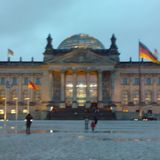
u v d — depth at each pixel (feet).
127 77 522.06
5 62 527.81
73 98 495.00
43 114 471.62
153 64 519.19
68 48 572.92
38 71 521.65
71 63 498.69
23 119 477.36
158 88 519.60
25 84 523.70
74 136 141.18
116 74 517.55
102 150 88.89
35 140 119.55
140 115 433.89
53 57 515.91
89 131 177.17
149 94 521.65
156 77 520.83
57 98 517.14
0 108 521.24
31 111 493.36
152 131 176.76
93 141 115.96
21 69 524.93
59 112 457.68
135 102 518.37
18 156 76.48
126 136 140.87
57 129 196.65
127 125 256.52
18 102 520.83
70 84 517.14
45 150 88.43
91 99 512.22
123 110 514.27
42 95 514.68
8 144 104.01
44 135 146.92
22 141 114.93
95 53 501.15
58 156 77.10
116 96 510.17
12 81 525.75
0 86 524.52
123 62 521.65
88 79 500.33
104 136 141.08
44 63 513.45
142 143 108.68
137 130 186.29
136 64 520.83
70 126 236.43
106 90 515.09
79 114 446.19
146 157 75.31
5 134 152.66
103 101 497.87
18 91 523.29
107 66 499.51
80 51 500.33
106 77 517.96
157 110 515.91
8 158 72.95
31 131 176.96
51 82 506.48
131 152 84.58
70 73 519.60
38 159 72.13
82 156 77.25
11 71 525.34
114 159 72.38
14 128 208.44
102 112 454.81
